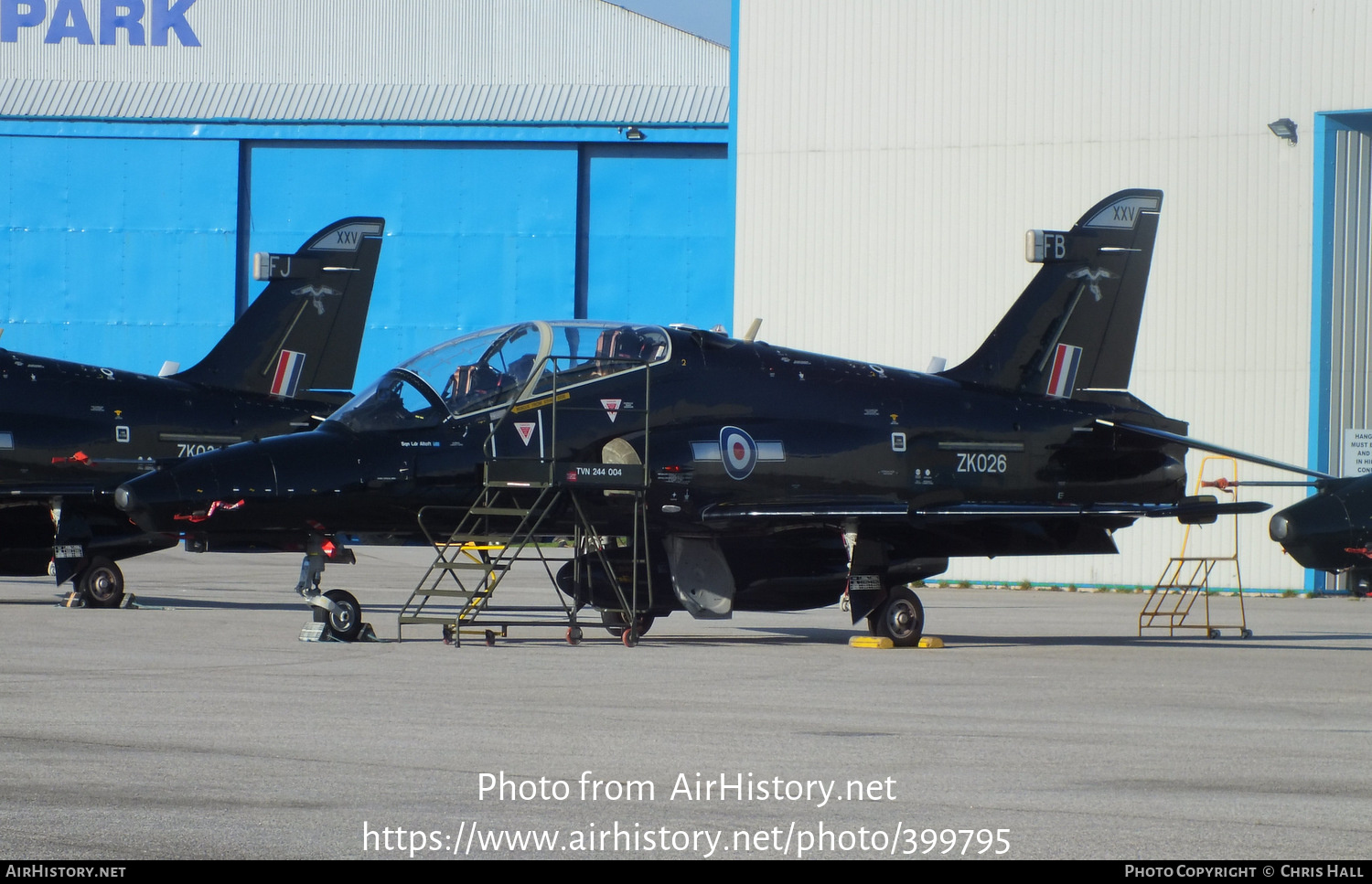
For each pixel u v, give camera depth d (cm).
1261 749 1855
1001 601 5644
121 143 9781
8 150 9819
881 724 2020
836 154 6788
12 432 4141
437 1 10775
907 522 3247
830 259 6788
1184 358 6350
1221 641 3797
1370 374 6309
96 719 1936
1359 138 6228
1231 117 6275
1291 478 6166
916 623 3406
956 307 6594
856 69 6769
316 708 2061
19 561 4253
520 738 1834
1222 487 3738
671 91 9881
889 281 6700
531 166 9681
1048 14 6512
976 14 6612
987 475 3697
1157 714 2183
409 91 9962
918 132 6675
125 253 9762
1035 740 1897
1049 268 3872
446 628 3111
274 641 3127
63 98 10031
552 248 9681
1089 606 5316
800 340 6812
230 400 4481
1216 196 6294
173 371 4538
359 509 3147
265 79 10775
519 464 3078
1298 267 6184
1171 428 3959
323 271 4616
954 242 6606
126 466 4269
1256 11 6250
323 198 9762
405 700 2162
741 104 6925
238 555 8850
